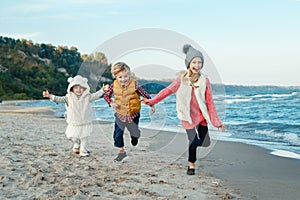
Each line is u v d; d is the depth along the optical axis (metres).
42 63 51.56
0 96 43.50
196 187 4.01
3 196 3.36
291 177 4.58
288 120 12.10
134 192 3.68
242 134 8.88
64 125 10.38
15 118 12.95
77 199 3.38
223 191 3.91
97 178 4.13
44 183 3.85
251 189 4.03
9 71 49.28
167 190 3.83
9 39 56.25
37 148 5.98
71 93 5.27
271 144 7.29
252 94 20.11
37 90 47.44
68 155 5.36
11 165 4.58
